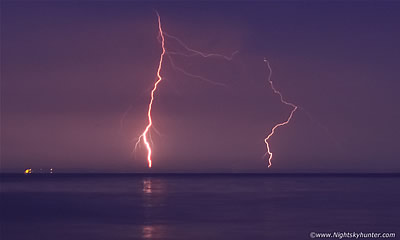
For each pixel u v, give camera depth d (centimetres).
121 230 2644
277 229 2622
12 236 2497
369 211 3453
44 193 5794
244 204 4091
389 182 10319
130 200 4591
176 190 6494
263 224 2817
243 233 2505
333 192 5850
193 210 3603
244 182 10506
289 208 3709
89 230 2661
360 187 7369
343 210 3528
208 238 2370
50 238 2428
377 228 2642
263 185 8425
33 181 11162
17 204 4206
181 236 2434
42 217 3259
